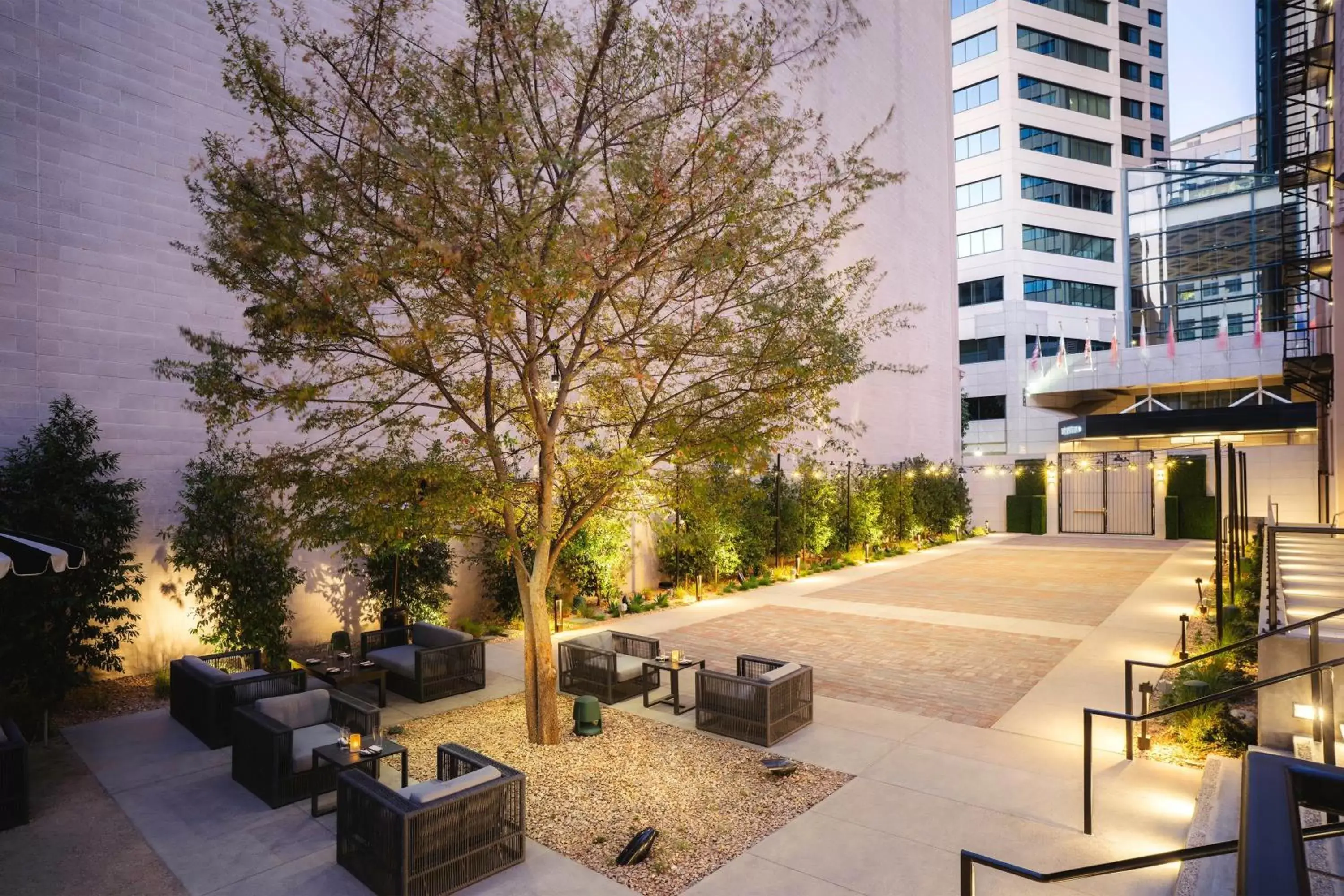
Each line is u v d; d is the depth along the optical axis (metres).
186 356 12.83
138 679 12.13
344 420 8.51
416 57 7.88
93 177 11.90
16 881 6.14
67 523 9.99
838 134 28.61
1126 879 5.95
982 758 8.61
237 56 7.52
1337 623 8.41
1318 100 27.48
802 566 25.00
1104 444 39.88
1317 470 29.11
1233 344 37.78
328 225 7.15
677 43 8.62
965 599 19.38
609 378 9.49
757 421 8.53
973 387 47.53
